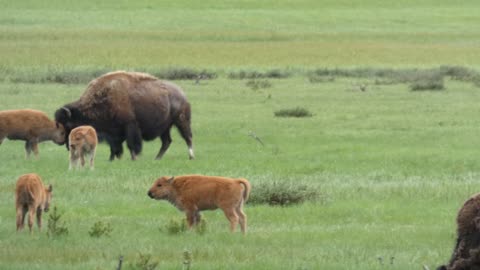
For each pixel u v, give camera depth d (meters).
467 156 80.25
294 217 53.03
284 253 42.53
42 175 68.00
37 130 79.19
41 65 187.25
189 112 83.88
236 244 44.53
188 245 43.81
